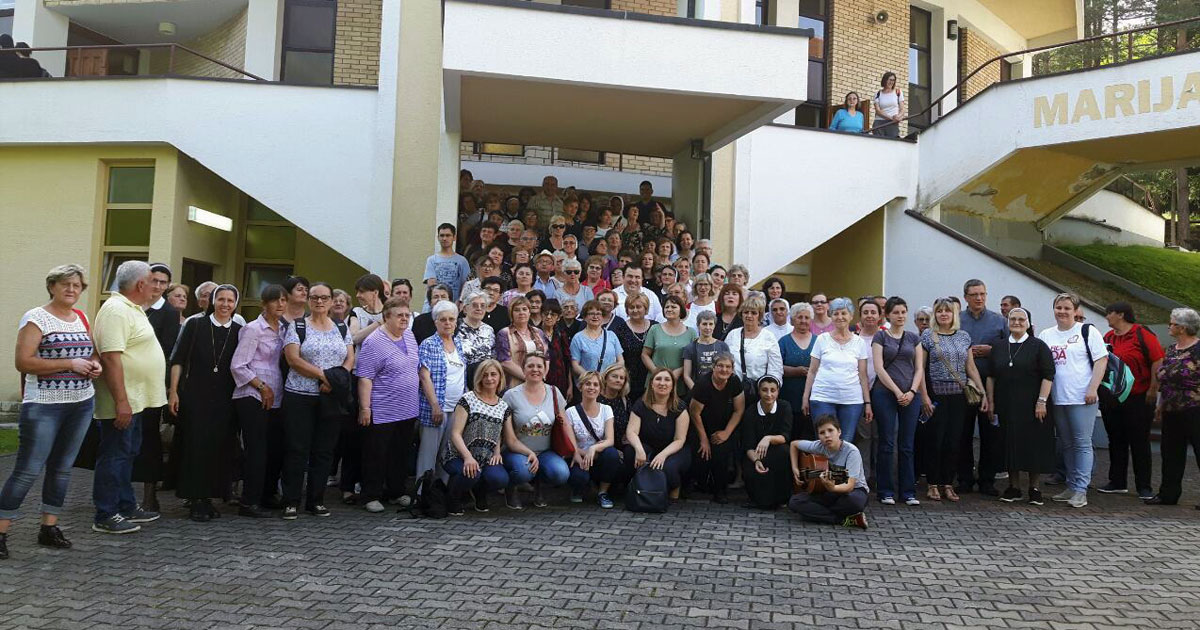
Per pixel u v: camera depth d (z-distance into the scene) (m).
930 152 13.62
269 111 11.51
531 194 12.68
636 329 8.07
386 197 11.59
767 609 4.30
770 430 7.03
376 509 6.46
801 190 13.12
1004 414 7.41
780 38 9.46
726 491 7.34
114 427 5.49
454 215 11.33
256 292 13.52
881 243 13.95
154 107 11.43
